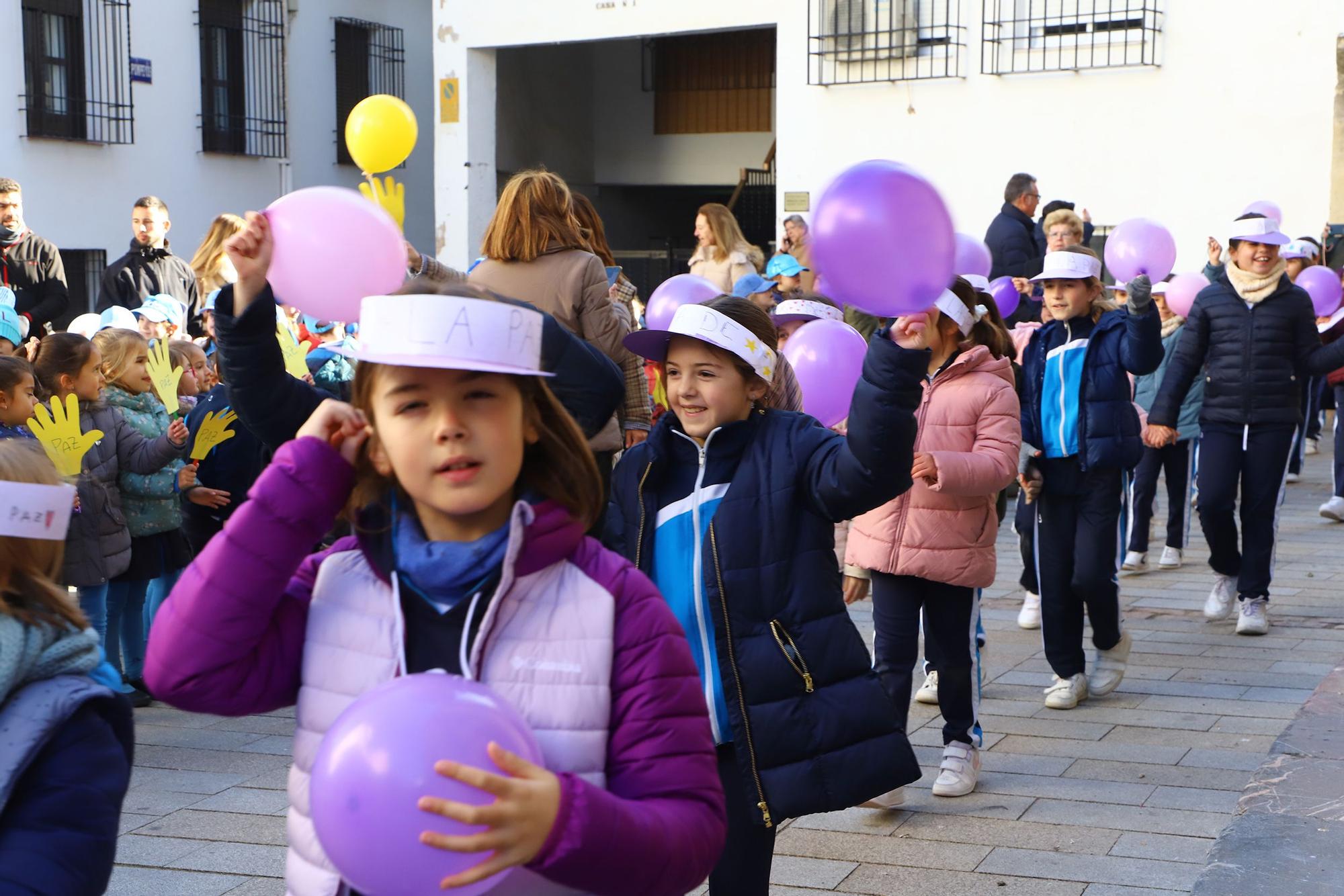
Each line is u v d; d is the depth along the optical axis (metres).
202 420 5.88
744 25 16.73
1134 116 14.75
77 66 17.09
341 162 20.92
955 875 4.23
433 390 1.82
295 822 1.90
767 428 3.36
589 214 5.58
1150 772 5.20
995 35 15.26
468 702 1.69
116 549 5.98
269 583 1.87
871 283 2.75
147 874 4.25
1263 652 7.03
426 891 1.63
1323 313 9.88
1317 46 13.91
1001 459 4.64
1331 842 4.13
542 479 1.96
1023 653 7.10
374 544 1.93
